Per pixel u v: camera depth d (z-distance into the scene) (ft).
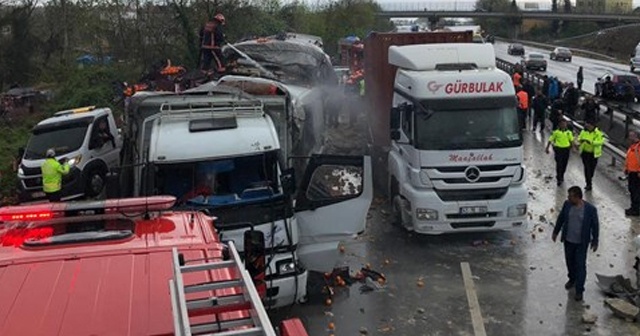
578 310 30.12
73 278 13.17
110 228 16.31
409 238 40.27
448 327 28.66
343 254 37.63
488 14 353.31
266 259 26.78
